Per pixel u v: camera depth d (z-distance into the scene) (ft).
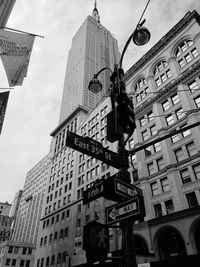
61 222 161.27
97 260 13.53
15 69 36.45
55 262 145.18
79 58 423.64
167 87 114.32
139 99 133.39
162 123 110.22
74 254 130.52
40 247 171.94
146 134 117.39
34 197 439.63
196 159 88.02
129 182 18.02
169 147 100.99
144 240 89.92
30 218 415.85
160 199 93.20
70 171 183.32
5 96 44.57
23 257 219.61
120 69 25.07
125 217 15.17
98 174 146.20
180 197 86.22
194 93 102.47
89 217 132.98
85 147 19.66
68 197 168.14
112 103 23.38
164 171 97.04
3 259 209.87
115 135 18.52
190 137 94.17
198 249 74.79
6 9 41.52
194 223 76.84
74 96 355.15
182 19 123.85
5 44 35.68
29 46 37.35
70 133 19.42
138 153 113.39
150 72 133.18
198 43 110.52
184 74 108.17
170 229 83.82
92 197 17.20
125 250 14.52
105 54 457.68
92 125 178.40
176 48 124.67
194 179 85.66
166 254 82.94
